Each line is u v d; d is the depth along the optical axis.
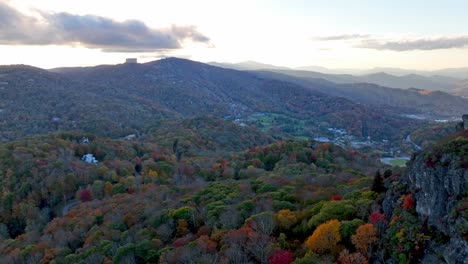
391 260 41.62
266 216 58.78
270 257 49.34
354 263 42.53
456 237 36.31
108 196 113.31
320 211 56.28
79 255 66.00
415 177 46.38
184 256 54.19
